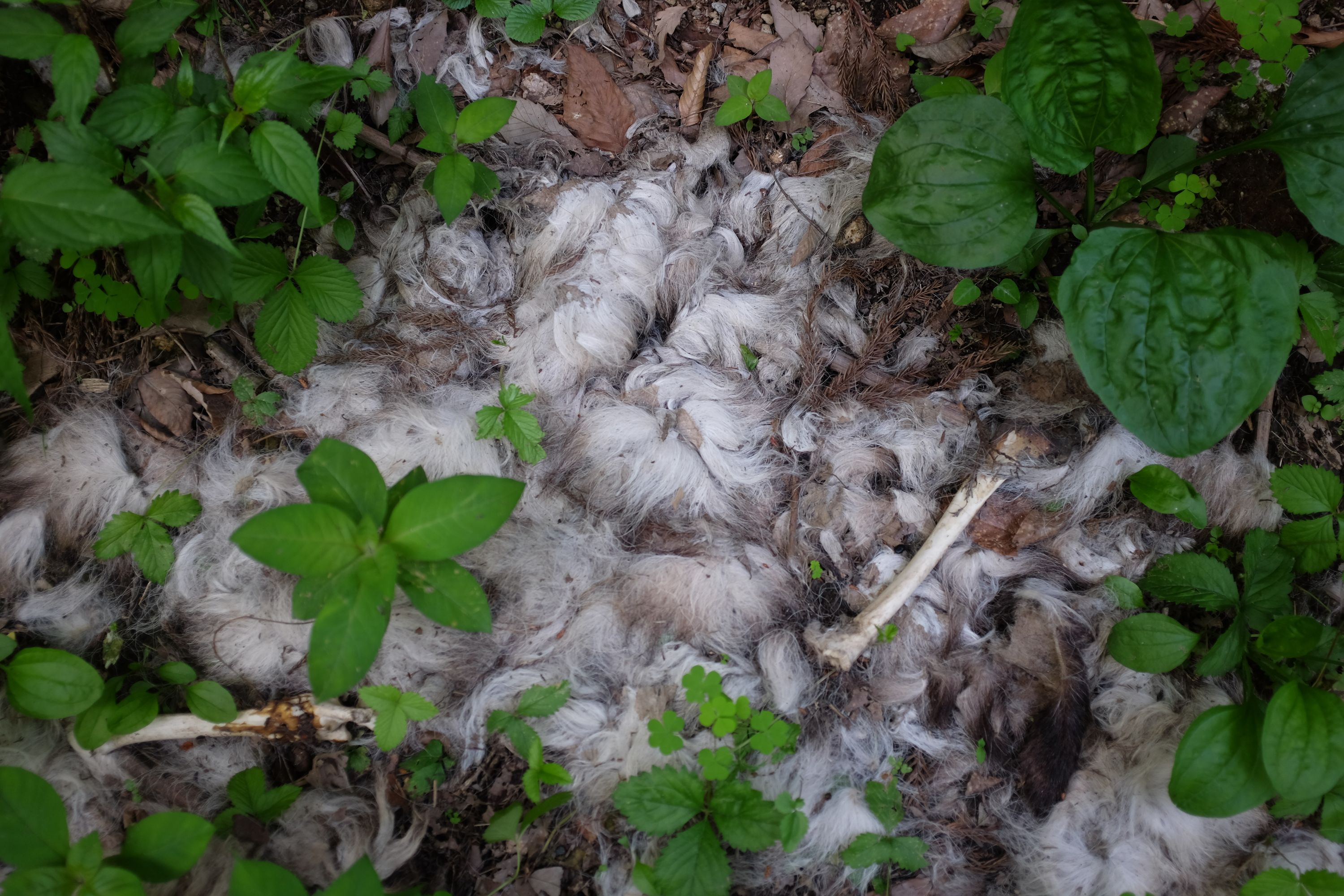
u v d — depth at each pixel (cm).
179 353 99
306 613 83
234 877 82
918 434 100
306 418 99
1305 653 91
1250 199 98
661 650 97
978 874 96
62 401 98
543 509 98
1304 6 100
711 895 89
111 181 84
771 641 97
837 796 95
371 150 102
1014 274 100
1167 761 95
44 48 83
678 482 99
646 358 102
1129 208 98
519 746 92
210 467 98
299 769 96
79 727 91
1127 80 90
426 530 83
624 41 105
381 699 90
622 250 101
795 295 102
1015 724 97
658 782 91
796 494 100
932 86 101
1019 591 99
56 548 97
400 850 94
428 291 100
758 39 104
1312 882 89
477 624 84
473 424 98
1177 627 93
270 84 85
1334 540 93
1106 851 95
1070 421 99
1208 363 87
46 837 84
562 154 103
